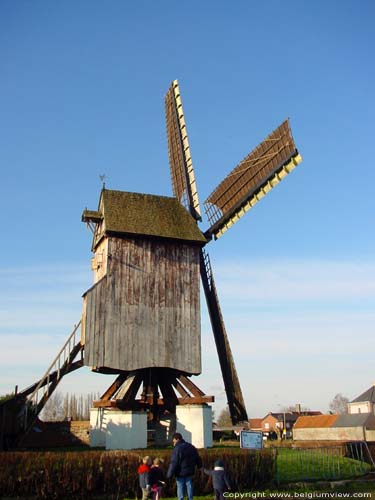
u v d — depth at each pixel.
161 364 27.97
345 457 25.30
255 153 31.77
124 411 26.81
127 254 29.06
